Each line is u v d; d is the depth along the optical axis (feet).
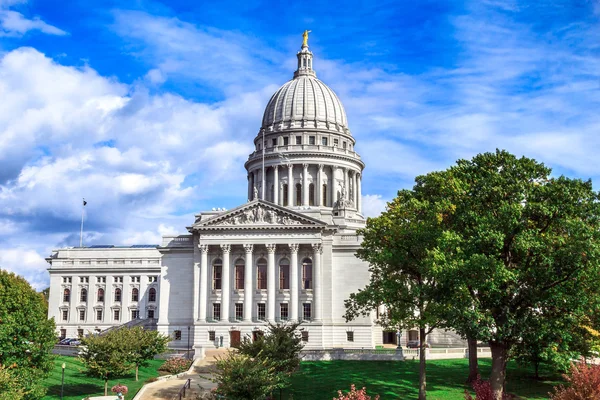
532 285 183.11
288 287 362.74
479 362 273.75
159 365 294.46
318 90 527.81
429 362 279.90
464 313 179.63
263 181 481.46
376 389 223.51
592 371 142.61
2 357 177.88
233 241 363.56
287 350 218.18
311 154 488.44
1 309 181.27
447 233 186.09
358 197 511.81
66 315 500.74
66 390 223.10
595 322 208.23
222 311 358.43
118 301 499.10
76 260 507.71
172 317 374.02
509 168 199.72
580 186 187.11
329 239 368.07
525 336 184.34
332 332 358.84
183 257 380.78
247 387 172.04
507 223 184.85
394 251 212.02
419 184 225.97
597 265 172.45
